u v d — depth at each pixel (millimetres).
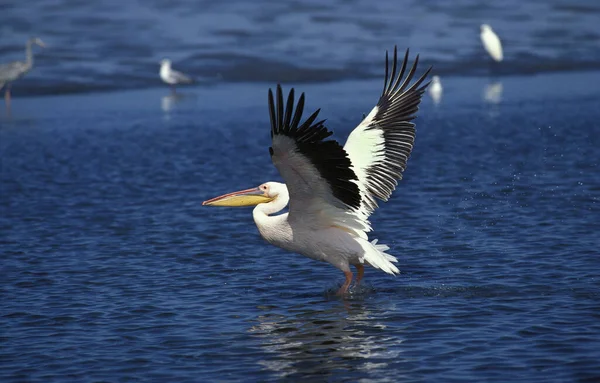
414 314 9789
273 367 8398
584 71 32875
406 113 11406
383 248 10977
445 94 29125
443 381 7914
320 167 9609
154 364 8547
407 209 15117
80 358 8727
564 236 12922
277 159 9586
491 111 25422
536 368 8109
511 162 18828
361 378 8070
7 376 8305
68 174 18844
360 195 10383
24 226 14609
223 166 19484
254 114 25797
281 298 10648
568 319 9367
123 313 10109
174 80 29281
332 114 25297
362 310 10039
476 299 10234
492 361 8312
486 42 32812
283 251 12852
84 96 29594
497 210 14797
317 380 8062
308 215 10617
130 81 31422
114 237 13797
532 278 10961
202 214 15273
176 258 12539
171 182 18000
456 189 16516
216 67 33000
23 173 18969
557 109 25250
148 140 22328
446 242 12945
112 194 16984
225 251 12891
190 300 10602
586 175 17266
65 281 11453
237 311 10156
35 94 30000
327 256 10820
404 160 11375
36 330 9570
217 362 8570
